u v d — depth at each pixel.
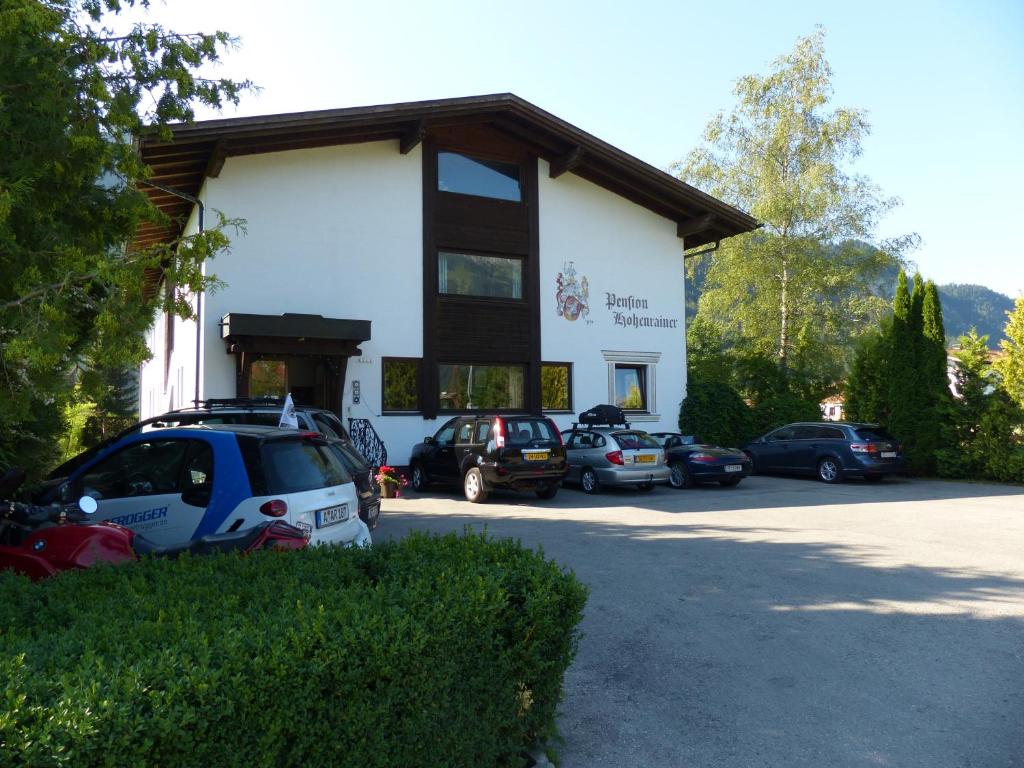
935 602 6.98
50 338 4.19
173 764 2.29
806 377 29.16
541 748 3.93
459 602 3.40
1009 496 15.95
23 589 3.57
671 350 22.14
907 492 16.77
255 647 2.65
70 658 2.55
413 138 17.81
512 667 3.60
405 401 18.28
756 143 31.83
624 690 4.96
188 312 5.11
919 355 20.94
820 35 31.20
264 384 17.11
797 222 30.89
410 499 15.20
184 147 15.25
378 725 2.87
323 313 17.23
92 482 6.37
